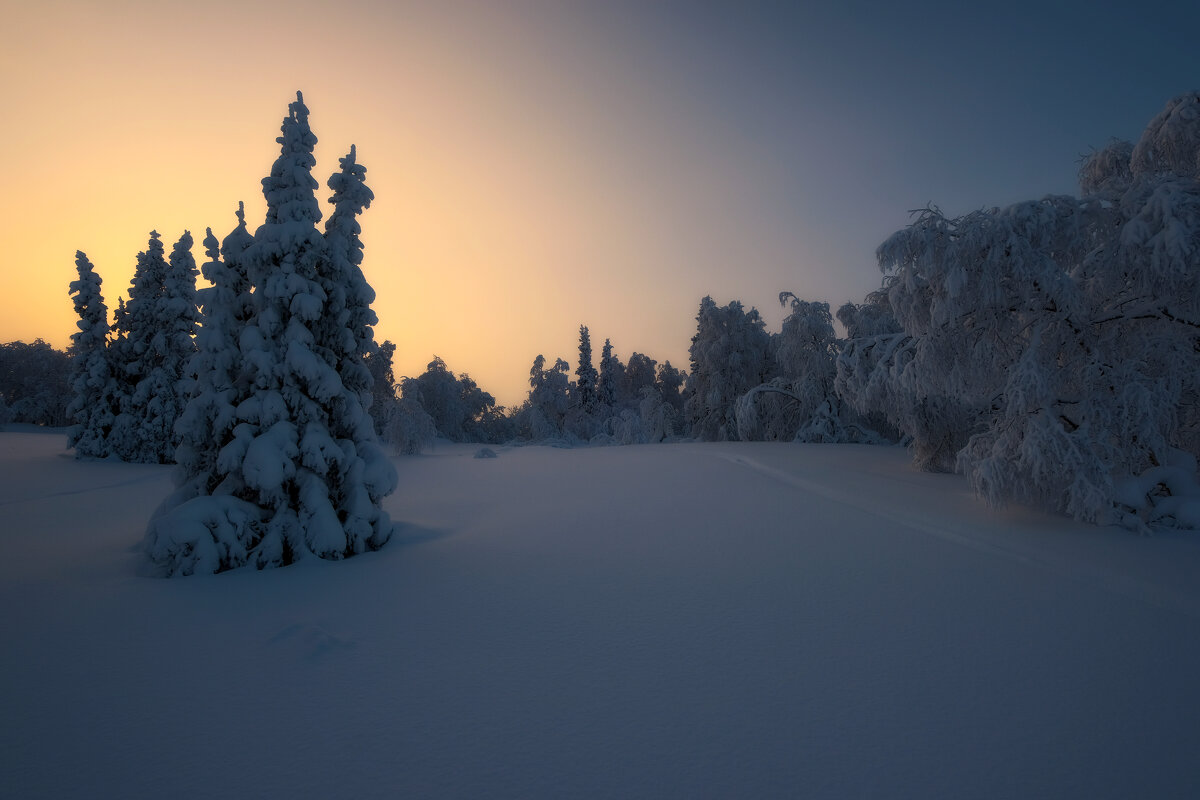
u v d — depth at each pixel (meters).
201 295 10.03
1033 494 9.97
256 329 9.75
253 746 3.93
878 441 30.89
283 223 10.03
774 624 6.04
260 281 10.09
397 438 36.09
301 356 9.64
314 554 9.12
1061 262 10.73
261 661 5.34
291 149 10.46
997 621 6.02
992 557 8.55
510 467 26.25
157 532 8.49
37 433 51.94
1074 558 7.80
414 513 13.83
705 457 24.70
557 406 69.31
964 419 17.20
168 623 6.37
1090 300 10.91
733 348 45.19
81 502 16.62
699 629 5.95
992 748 3.80
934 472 17.41
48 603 7.08
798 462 20.06
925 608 6.43
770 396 35.72
